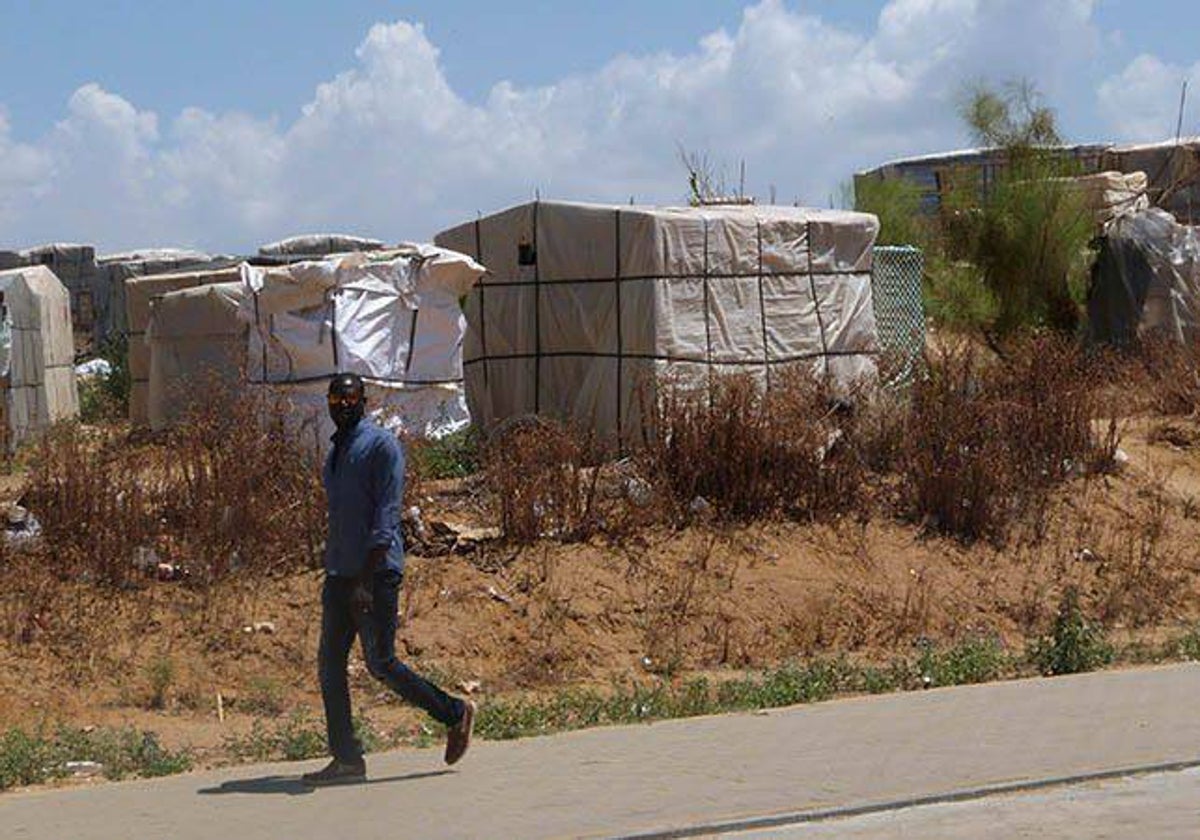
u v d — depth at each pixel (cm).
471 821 763
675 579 1407
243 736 1080
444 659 1248
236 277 2244
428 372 1658
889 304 1975
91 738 1055
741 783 838
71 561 1291
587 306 1750
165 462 1380
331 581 847
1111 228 2562
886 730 988
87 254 3531
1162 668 1245
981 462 1602
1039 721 1004
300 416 1504
